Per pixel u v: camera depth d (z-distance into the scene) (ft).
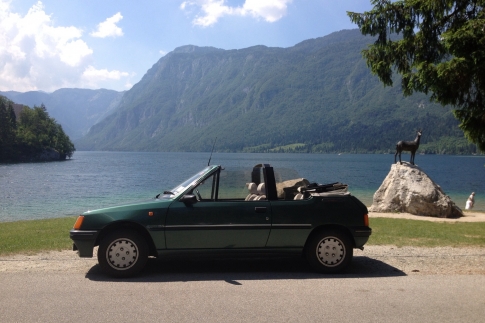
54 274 23.27
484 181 177.88
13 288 20.42
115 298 18.94
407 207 62.75
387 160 491.72
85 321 16.12
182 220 22.76
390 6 35.42
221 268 25.00
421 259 27.84
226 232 22.91
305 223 23.47
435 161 478.59
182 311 17.28
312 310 17.51
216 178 24.38
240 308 17.70
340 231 23.91
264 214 23.26
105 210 22.98
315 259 23.68
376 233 39.14
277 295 19.57
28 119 461.37
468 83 30.66
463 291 20.43
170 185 139.54
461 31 29.89
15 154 415.23
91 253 22.70
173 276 23.06
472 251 30.68
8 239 34.22
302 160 472.03
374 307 17.97
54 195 106.42
